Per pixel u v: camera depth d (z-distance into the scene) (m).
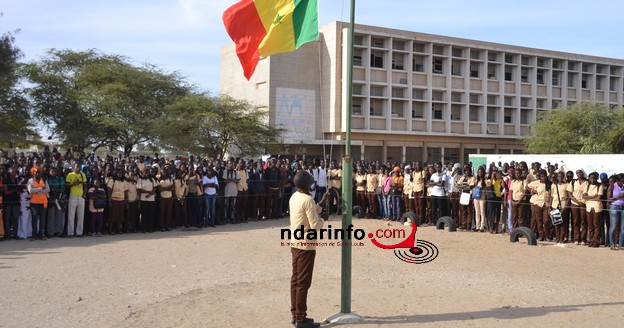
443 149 54.06
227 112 39.69
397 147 52.81
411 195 19.88
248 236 16.28
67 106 42.53
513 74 57.34
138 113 42.84
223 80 54.75
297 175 7.64
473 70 55.44
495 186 17.52
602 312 8.17
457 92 54.19
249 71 8.49
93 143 44.31
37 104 42.12
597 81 62.44
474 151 56.59
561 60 59.62
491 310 8.23
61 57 44.50
